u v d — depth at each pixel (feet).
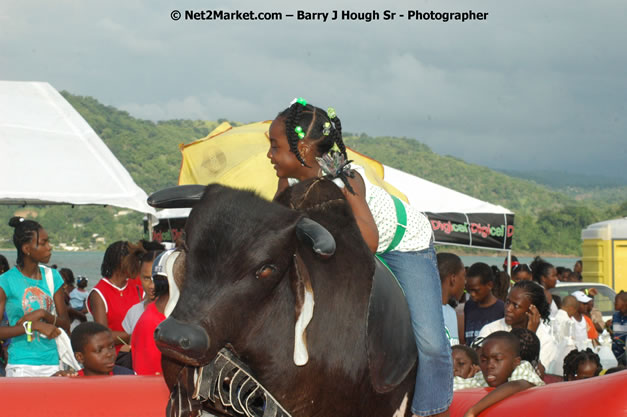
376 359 10.28
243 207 9.45
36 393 13.78
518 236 520.01
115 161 33.04
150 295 21.45
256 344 9.57
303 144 10.98
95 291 22.91
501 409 13.02
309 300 9.63
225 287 9.16
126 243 23.26
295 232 9.50
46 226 364.58
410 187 44.62
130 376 14.71
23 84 34.47
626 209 565.12
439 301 11.66
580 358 22.40
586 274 72.33
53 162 31.35
